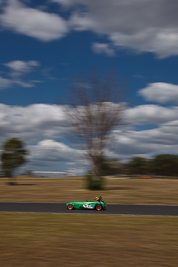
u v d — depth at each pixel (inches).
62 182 1950.1
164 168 3860.7
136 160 3939.5
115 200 946.1
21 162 1728.6
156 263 251.6
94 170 1368.1
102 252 288.2
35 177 2810.0
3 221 509.7
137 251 293.7
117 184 1699.1
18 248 304.3
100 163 1376.7
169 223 493.7
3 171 1736.0
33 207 762.8
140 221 515.2
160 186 1565.0
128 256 273.6
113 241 343.3
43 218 550.3
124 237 368.8
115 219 539.5
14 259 261.6
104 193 1181.1
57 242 335.6
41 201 932.0
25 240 346.0
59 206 786.8
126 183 1781.5
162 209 722.2
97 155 1354.6
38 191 1282.0
